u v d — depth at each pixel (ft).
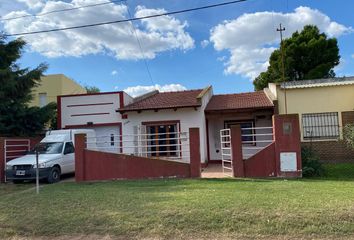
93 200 32.04
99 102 73.26
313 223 23.52
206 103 73.20
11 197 36.37
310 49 126.00
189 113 67.82
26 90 72.69
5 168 55.16
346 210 25.21
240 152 47.01
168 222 25.00
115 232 24.29
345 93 63.41
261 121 71.00
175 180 45.01
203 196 31.55
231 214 25.52
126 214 26.84
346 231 22.49
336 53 127.24
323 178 44.96
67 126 73.92
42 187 43.78
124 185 42.06
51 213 28.35
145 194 34.12
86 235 24.30
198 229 23.88
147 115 69.87
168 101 71.97
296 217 24.36
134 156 49.32
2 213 29.30
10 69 69.92
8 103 68.23
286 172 45.60
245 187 36.68
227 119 72.49
